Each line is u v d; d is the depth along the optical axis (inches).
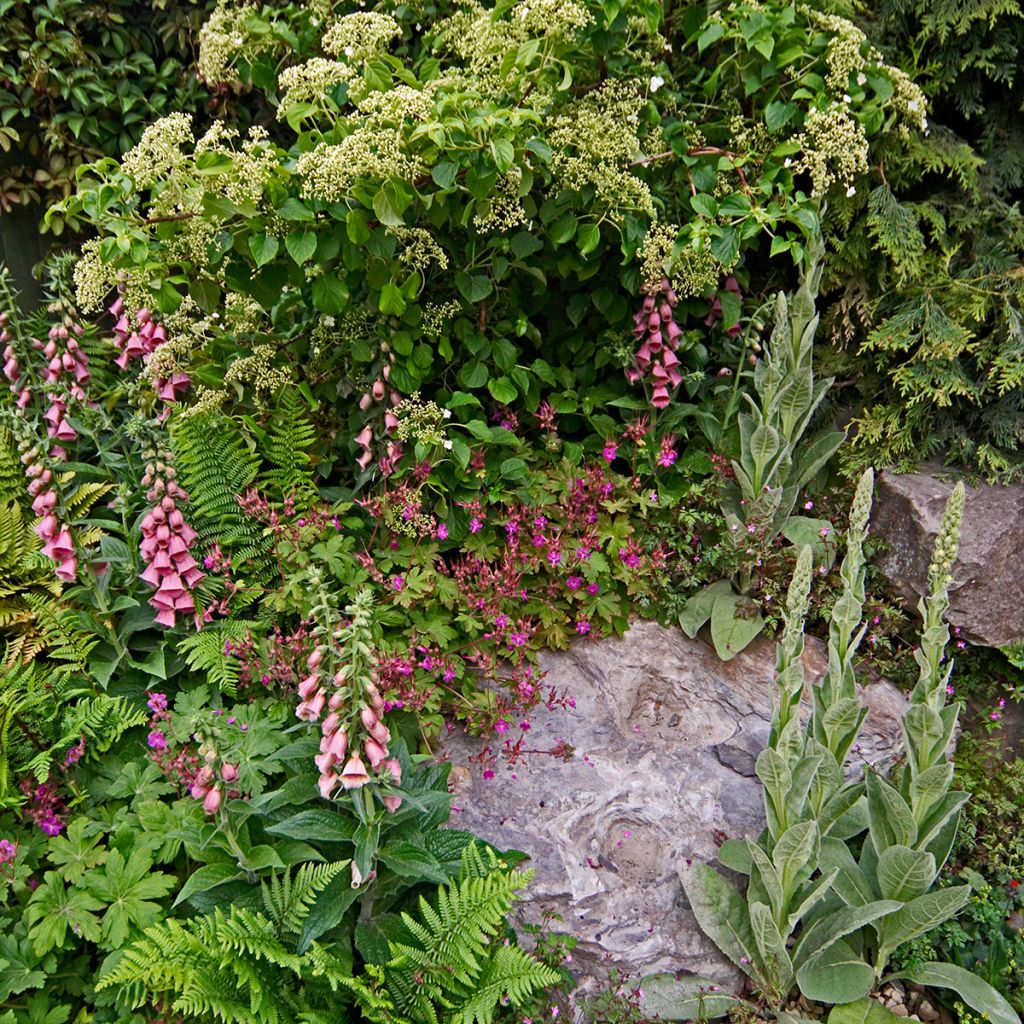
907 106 138.7
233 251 124.3
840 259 155.6
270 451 134.8
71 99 184.7
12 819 107.8
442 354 133.9
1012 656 136.9
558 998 109.3
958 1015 112.3
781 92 140.9
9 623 123.9
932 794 104.1
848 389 162.6
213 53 146.0
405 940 99.3
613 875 116.3
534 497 137.1
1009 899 123.8
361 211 115.0
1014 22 150.8
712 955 112.3
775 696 133.2
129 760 115.7
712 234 128.0
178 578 118.5
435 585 129.3
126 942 95.7
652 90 130.6
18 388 149.6
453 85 120.6
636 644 137.4
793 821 101.9
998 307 147.9
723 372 149.0
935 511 139.6
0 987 91.9
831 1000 104.2
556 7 119.8
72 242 194.7
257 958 90.7
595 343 149.9
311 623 125.1
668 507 145.3
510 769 124.0
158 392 149.5
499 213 126.7
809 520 143.4
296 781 99.7
